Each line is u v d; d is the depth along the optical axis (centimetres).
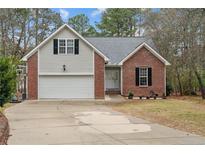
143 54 3578
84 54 3294
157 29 4050
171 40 3812
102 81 3297
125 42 3875
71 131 1329
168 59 3841
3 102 1717
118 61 3616
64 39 3288
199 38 3145
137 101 2927
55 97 3281
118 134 1255
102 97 3288
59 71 3288
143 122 1591
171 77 3900
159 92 3578
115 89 3675
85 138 1177
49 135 1237
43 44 3272
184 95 3738
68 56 3291
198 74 3247
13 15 5019
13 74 1730
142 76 3591
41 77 3278
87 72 3291
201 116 1781
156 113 1961
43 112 2100
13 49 5016
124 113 2012
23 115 1922
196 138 1165
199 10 2402
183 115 1830
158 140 1134
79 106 2592
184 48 3488
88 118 1759
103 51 3731
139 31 5981
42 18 5231
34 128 1409
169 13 3888
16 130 1355
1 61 1698
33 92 3262
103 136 1215
